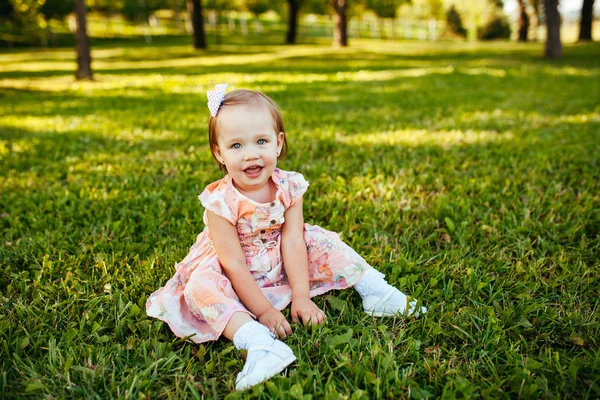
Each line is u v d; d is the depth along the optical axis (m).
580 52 19.22
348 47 26.23
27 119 7.05
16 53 27.22
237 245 2.09
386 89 9.42
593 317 2.04
